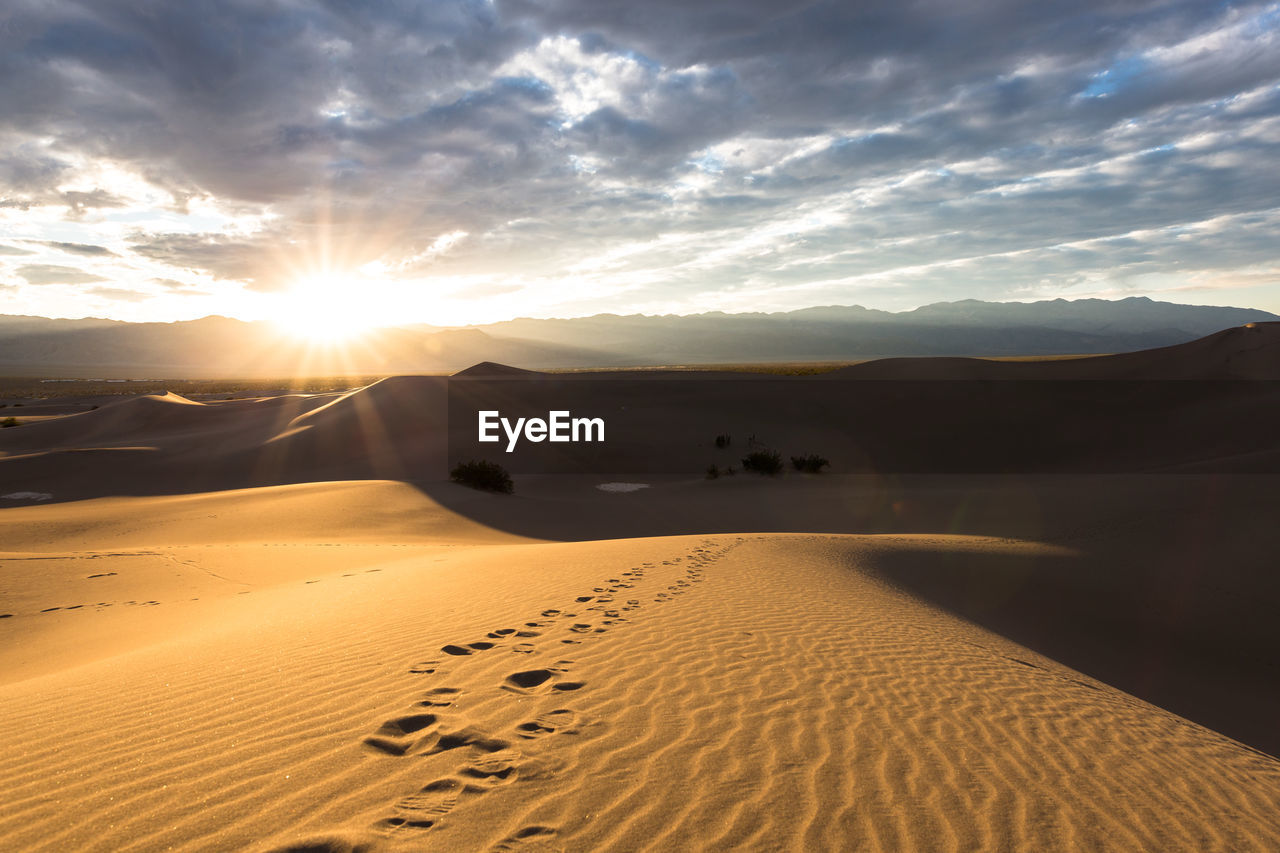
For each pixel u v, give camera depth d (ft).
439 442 135.54
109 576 43.75
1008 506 72.13
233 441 142.51
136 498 92.27
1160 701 27.99
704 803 11.78
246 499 80.53
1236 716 27.71
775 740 14.62
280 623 25.91
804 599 30.42
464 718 15.03
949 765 14.11
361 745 13.48
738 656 20.71
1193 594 41.52
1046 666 25.34
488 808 11.19
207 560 48.70
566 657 19.94
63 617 35.32
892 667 20.97
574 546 48.32
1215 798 14.03
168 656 21.40
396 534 67.31
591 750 13.64
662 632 23.13
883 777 13.29
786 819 11.44
